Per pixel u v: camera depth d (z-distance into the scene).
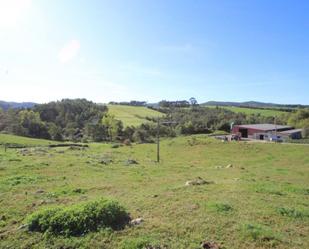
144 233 11.98
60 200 18.02
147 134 120.31
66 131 134.75
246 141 80.19
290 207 16.44
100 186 23.34
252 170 40.38
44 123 132.50
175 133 124.69
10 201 17.86
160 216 14.30
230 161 57.69
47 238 11.59
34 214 12.98
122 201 17.38
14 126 120.06
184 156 66.38
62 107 161.38
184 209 15.38
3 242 11.50
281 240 11.62
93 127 128.12
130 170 34.69
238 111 161.38
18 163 37.81
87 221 12.34
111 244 11.08
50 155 50.78
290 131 98.38
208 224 13.11
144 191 20.89
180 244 10.99
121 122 130.75
